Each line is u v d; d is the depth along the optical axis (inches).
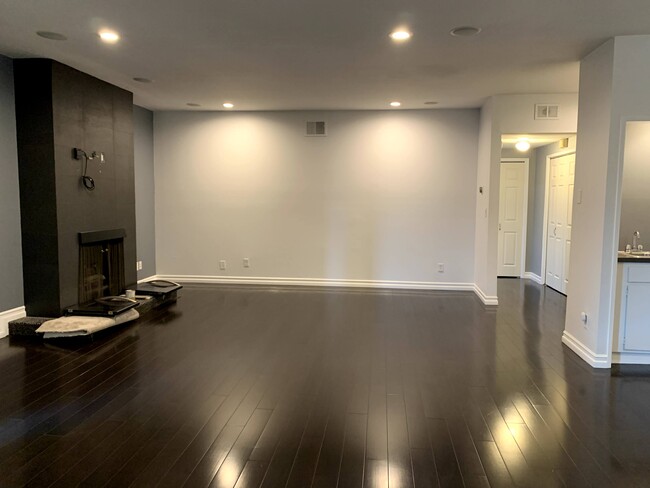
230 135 277.4
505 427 109.0
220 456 95.6
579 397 126.5
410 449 98.9
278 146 275.3
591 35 140.8
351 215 274.7
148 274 279.6
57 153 178.4
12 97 175.3
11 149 175.6
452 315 215.5
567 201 264.8
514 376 141.2
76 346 164.7
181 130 279.4
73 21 133.6
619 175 144.9
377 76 191.0
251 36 144.4
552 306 236.4
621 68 141.8
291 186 276.8
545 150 301.4
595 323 150.6
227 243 283.6
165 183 283.3
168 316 208.2
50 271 180.9
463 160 265.0
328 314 214.4
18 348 162.1
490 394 127.7
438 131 265.4
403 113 266.4
